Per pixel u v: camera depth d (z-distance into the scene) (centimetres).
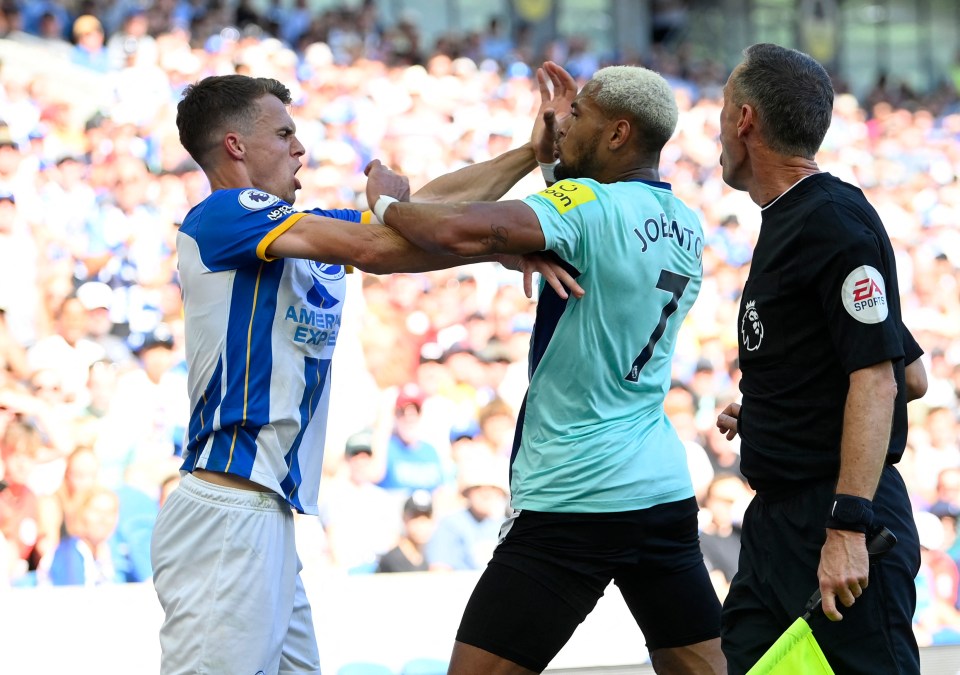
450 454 2547
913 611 865
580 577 945
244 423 904
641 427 970
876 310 829
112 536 2078
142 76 3538
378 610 1733
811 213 865
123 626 1611
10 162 2914
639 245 940
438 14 6875
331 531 2209
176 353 2473
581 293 914
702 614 991
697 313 3397
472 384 2744
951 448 2738
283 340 923
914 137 5094
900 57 8250
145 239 2920
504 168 1107
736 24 7756
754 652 906
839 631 845
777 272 884
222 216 909
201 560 902
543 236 895
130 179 3022
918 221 4328
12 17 3697
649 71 988
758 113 902
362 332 2884
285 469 924
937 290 3828
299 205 3422
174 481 2198
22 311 2700
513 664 939
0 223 2764
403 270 912
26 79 3422
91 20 3675
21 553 2016
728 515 2209
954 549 2553
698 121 4594
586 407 948
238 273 911
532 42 7081
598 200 930
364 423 2572
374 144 3866
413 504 2195
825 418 870
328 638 1698
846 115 5212
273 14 4816
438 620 1755
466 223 876
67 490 2069
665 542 971
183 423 2408
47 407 2330
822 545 859
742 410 938
